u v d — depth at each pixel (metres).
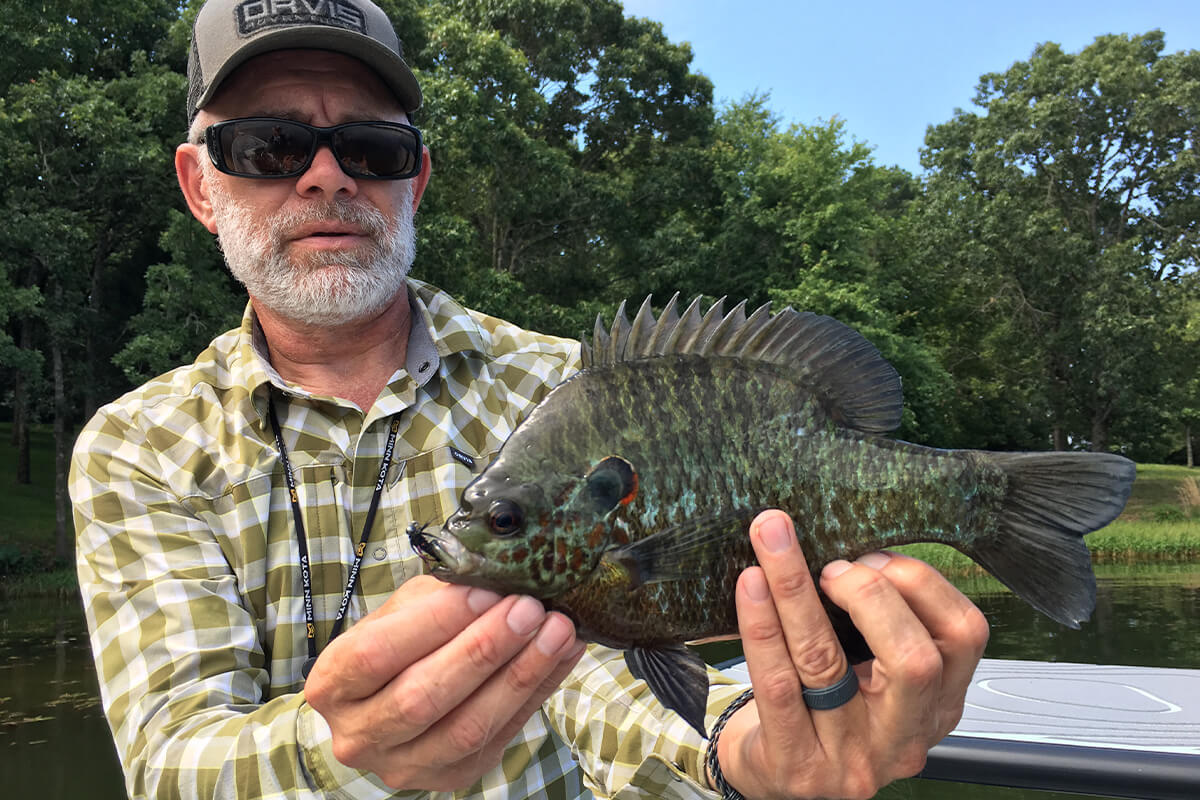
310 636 0.58
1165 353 8.91
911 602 0.43
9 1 5.42
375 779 0.45
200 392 0.62
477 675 0.38
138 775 0.50
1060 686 1.08
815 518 0.43
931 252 9.16
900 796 1.50
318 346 0.65
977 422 10.84
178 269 5.07
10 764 1.92
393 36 0.68
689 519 0.42
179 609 0.55
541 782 0.59
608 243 6.82
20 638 3.55
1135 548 6.12
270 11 0.63
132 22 6.21
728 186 7.21
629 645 0.43
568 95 7.30
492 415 0.65
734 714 0.51
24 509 6.59
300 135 0.61
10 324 7.31
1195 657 2.55
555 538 0.41
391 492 0.61
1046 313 9.16
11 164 5.00
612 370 0.43
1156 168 9.37
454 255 4.93
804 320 0.45
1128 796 0.72
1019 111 9.45
